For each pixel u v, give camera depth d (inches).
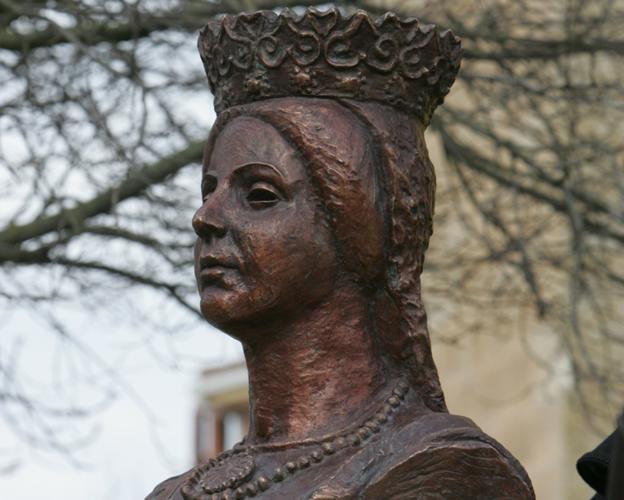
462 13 592.7
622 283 567.5
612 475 233.6
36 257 518.3
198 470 276.4
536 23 552.4
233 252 274.7
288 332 276.7
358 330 277.7
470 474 261.7
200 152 507.5
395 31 281.3
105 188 513.7
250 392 281.0
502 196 600.1
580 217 543.2
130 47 528.7
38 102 512.7
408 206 277.7
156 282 523.2
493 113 652.7
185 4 526.3
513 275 605.9
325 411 274.4
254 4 517.0
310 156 275.9
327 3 524.1
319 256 275.1
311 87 279.6
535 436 745.6
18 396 516.1
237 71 283.7
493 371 758.5
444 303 666.2
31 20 535.2
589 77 593.9
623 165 593.9
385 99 280.8
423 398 278.1
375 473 263.6
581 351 577.6
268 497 266.2
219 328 277.9
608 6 550.9
